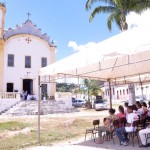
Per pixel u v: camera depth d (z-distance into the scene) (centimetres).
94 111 3578
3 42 3600
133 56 1102
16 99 3181
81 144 1034
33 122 2044
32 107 3061
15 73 3647
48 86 3738
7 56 3638
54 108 3206
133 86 1970
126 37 792
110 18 2339
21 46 3728
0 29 3666
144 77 1669
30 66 3734
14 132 1518
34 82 3716
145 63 1271
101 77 1623
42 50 3834
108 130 1019
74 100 4788
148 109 1157
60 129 1608
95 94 4781
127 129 938
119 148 905
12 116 2733
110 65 1230
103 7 2408
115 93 7562
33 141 1162
